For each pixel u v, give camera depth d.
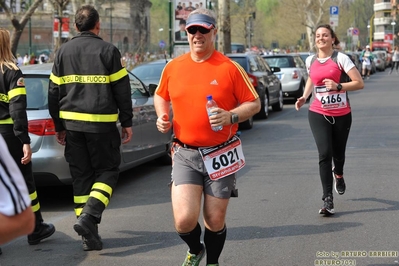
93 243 11.19
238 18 109.00
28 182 11.51
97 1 43.72
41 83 14.23
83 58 11.24
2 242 4.15
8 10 35.53
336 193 15.15
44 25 103.06
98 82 11.22
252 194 15.30
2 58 10.94
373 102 40.44
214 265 9.07
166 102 9.22
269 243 11.37
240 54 32.28
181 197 8.62
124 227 12.78
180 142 8.94
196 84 8.74
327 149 12.96
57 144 13.80
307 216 13.15
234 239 11.64
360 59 82.38
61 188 16.86
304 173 17.75
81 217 11.02
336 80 12.95
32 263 10.71
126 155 16.25
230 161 8.81
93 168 11.60
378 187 15.69
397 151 21.05
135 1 111.88
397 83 63.38
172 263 10.51
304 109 38.78
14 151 11.16
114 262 10.62
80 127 11.27
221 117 8.46
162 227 12.72
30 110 13.84
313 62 13.18
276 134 26.53
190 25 8.62
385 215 13.10
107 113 11.30
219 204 8.75
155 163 20.14
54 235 12.42
